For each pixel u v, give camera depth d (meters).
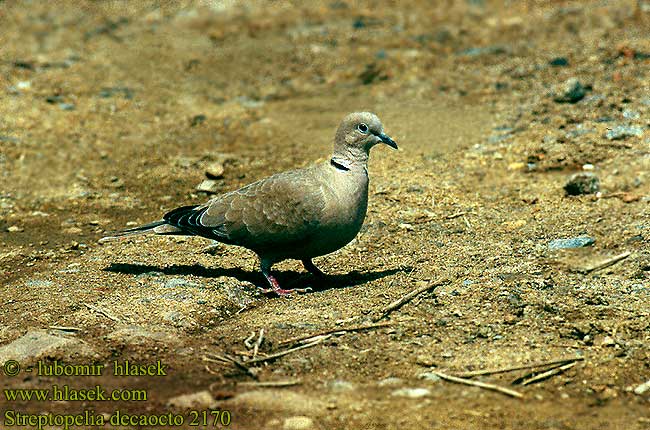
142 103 19.80
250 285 11.44
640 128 15.94
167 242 13.35
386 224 13.53
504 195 14.47
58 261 12.95
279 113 19.25
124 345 9.80
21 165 16.78
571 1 24.58
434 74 20.39
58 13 25.77
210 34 23.81
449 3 25.33
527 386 8.87
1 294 11.47
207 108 19.62
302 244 11.12
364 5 25.77
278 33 23.86
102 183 16.22
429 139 16.98
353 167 11.10
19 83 20.39
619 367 9.18
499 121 17.41
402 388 8.78
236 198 11.30
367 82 20.50
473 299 10.62
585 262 11.56
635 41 20.58
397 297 10.80
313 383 8.96
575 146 15.66
